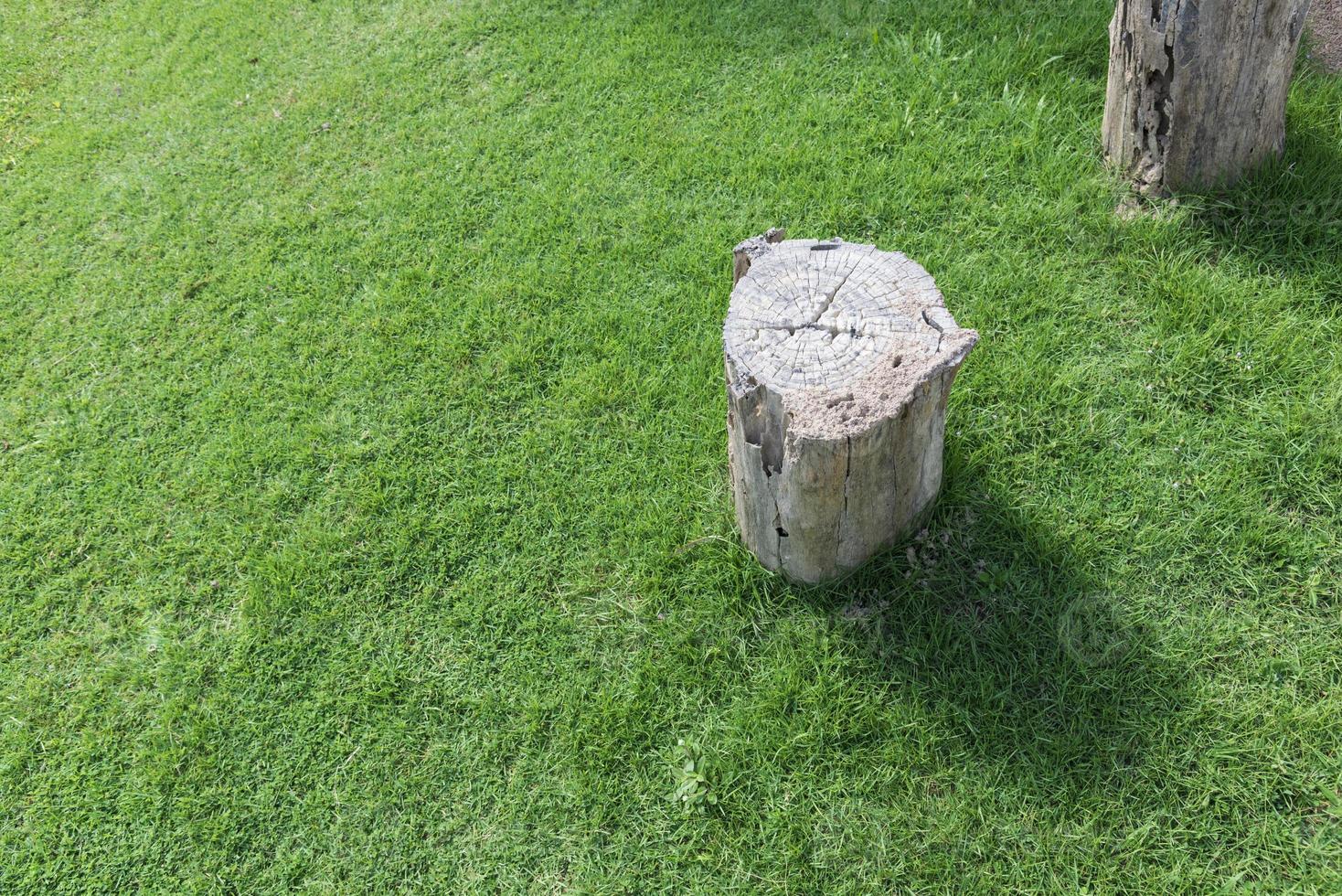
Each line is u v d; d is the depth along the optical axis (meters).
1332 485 3.17
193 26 6.28
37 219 5.16
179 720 3.21
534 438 3.81
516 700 3.14
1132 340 3.67
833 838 2.74
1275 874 2.53
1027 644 2.98
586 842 2.83
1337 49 4.51
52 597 3.60
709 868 2.75
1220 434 3.35
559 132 5.07
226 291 4.61
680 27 5.48
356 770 3.05
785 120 4.83
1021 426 3.46
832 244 3.01
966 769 2.80
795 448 2.59
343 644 3.35
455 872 2.82
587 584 3.36
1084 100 4.53
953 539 3.24
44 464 4.04
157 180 5.25
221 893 2.85
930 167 4.41
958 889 2.61
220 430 4.06
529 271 4.43
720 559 3.32
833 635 3.11
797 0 5.43
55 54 6.27
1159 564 3.09
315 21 6.10
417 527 3.60
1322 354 3.47
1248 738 2.73
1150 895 2.53
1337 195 3.86
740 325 2.81
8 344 4.54
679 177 4.68
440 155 5.07
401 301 4.41
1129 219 4.05
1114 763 2.73
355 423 3.99
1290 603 2.97
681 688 3.09
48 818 3.04
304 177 5.11
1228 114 3.72
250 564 3.58
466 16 5.87
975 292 3.94
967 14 5.05
